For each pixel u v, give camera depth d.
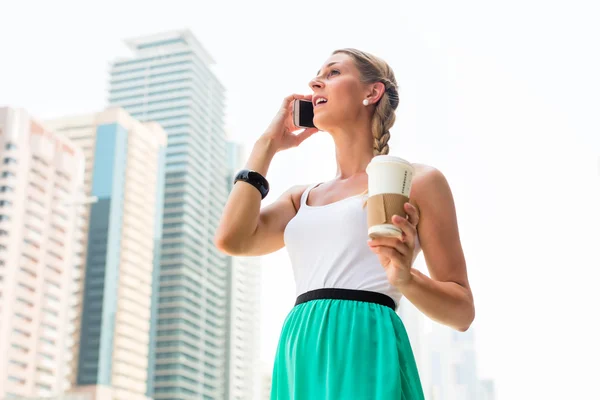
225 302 82.56
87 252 70.69
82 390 65.94
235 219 1.61
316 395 1.35
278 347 1.49
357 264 1.46
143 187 75.50
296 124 1.79
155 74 83.50
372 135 1.68
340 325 1.38
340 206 1.52
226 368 80.12
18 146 59.12
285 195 1.80
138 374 70.69
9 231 56.88
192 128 80.94
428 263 1.49
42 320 59.34
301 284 1.52
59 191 63.41
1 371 54.38
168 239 76.75
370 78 1.69
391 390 1.30
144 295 73.38
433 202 1.48
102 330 68.12
